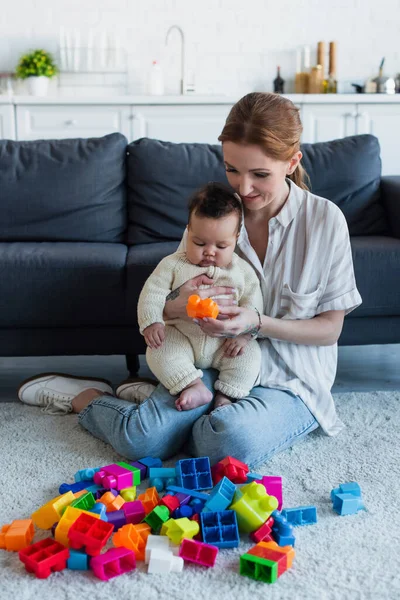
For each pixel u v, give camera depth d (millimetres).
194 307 1533
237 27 4770
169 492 1475
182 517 1349
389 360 2605
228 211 1596
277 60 4820
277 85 4746
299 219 1731
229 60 4809
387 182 2666
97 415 1727
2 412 1953
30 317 2121
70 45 4672
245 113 1520
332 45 4660
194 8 4730
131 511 1356
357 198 2621
